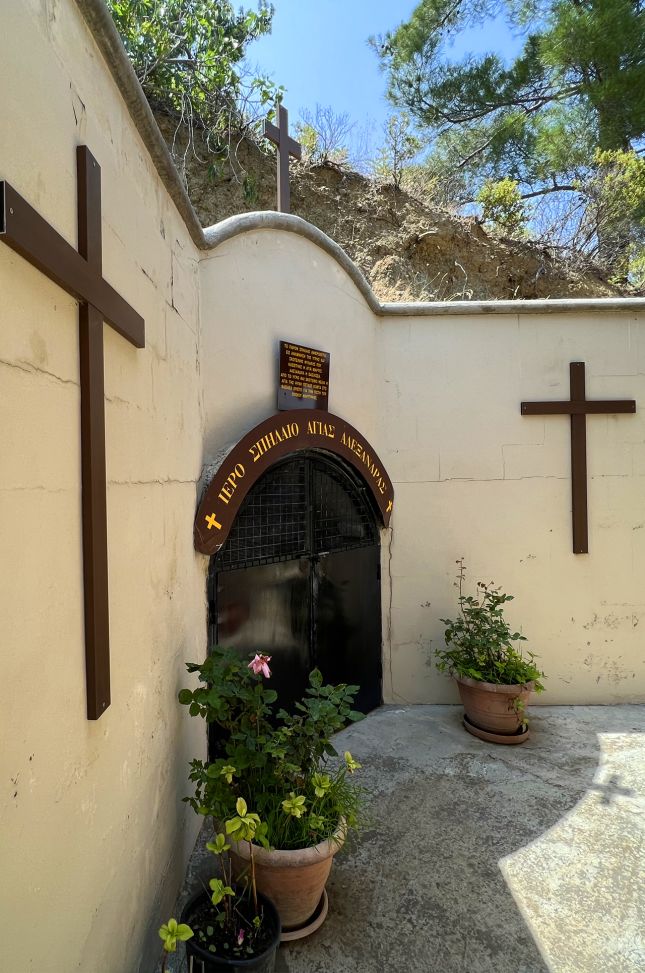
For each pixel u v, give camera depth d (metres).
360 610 3.95
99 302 1.38
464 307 4.19
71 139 1.28
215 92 6.25
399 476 4.19
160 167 2.05
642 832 2.65
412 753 3.41
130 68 1.60
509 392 4.24
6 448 0.97
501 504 4.22
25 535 1.04
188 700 2.03
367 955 1.97
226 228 2.85
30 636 1.04
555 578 4.22
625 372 4.26
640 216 7.95
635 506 4.24
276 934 1.71
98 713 1.32
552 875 2.36
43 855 1.07
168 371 2.15
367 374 4.07
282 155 3.59
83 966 1.25
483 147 9.65
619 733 3.72
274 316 3.25
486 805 2.87
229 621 2.91
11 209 0.93
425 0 9.21
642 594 4.23
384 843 2.56
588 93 8.45
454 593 4.19
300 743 2.17
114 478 1.54
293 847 1.97
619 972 1.90
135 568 1.72
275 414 3.09
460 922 2.12
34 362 1.08
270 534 3.19
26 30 1.06
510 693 3.50
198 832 2.58
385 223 7.82
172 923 1.42
